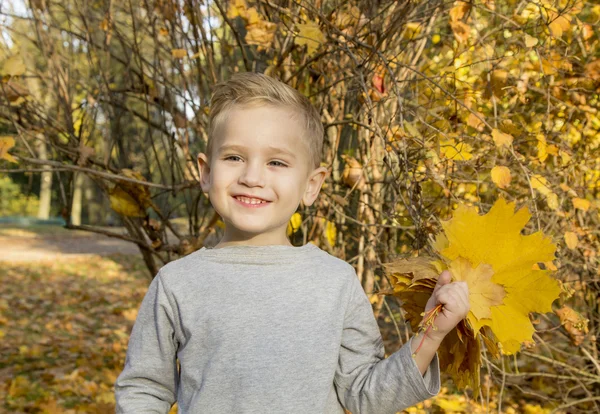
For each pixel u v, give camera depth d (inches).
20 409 147.3
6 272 407.2
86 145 119.5
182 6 112.0
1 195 1068.5
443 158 86.0
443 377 156.0
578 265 108.0
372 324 56.9
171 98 119.1
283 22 99.4
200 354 52.4
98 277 406.3
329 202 102.8
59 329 247.4
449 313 46.5
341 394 54.8
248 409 50.3
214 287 53.7
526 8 98.8
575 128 110.2
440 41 110.9
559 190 99.4
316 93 99.0
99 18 123.6
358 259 109.0
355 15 94.2
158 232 117.9
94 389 160.2
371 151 99.4
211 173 56.2
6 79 103.4
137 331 56.6
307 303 53.2
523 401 138.8
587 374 119.8
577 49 114.6
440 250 50.4
